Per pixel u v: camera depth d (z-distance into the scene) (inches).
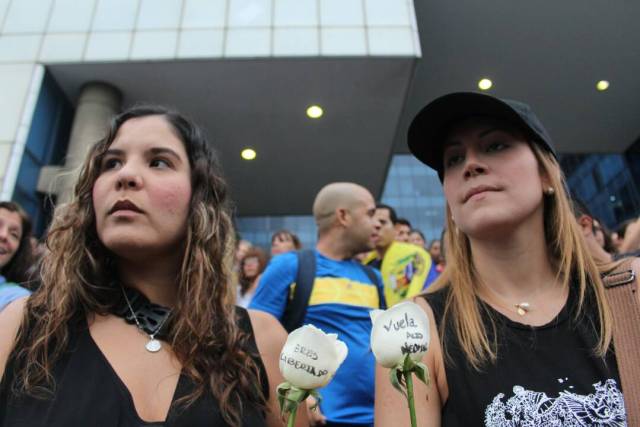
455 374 42.0
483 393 39.8
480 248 48.9
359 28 291.4
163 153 48.3
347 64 288.2
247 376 43.4
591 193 652.7
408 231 193.9
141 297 45.3
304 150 385.7
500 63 380.2
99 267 46.4
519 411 37.6
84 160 52.1
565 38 356.2
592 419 35.8
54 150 297.4
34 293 44.4
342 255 97.9
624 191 557.9
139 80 298.0
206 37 289.6
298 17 295.3
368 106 326.3
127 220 43.4
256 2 301.0
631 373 36.8
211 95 313.1
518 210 45.3
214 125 346.9
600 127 467.8
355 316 86.0
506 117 47.3
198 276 46.8
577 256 45.5
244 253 176.7
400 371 30.3
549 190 49.3
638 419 35.0
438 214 1004.6
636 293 40.1
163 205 45.7
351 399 78.1
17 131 262.8
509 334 42.3
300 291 86.2
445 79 397.1
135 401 36.8
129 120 51.6
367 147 382.6
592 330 40.4
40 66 282.5
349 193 100.4
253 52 283.0
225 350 44.1
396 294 116.8
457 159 50.8
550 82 402.0
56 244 46.7
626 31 349.1
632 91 414.6
